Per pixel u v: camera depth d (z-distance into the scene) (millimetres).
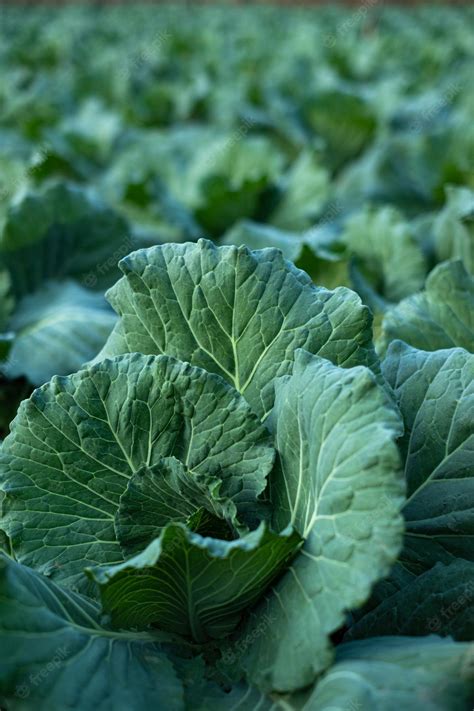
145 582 1075
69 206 2047
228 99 4770
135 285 1215
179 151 3664
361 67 6332
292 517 1114
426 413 1226
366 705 976
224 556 1013
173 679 1082
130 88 5512
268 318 1179
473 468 1199
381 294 2061
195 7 15242
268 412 1186
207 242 1199
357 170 3076
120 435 1182
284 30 9383
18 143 4070
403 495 998
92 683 1039
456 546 1186
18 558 1185
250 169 3262
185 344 1213
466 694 984
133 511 1162
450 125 3111
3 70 6574
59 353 1775
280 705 1039
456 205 2066
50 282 2055
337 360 1158
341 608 999
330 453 1049
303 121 4012
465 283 1436
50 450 1191
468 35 7797
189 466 1167
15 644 1025
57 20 11352
